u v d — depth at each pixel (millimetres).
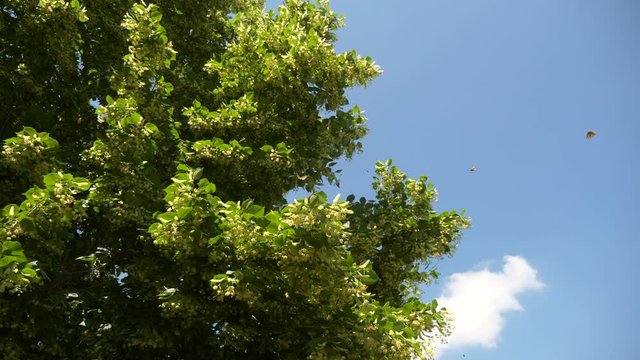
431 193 10359
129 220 6988
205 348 6531
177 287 6422
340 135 9828
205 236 6074
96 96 9312
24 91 8141
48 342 5992
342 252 6000
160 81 8195
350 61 9648
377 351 5961
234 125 8898
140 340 6012
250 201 5957
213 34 11516
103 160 7051
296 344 6215
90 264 7250
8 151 6316
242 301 6141
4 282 5098
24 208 5801
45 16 7766
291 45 9688
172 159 8305
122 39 9711
